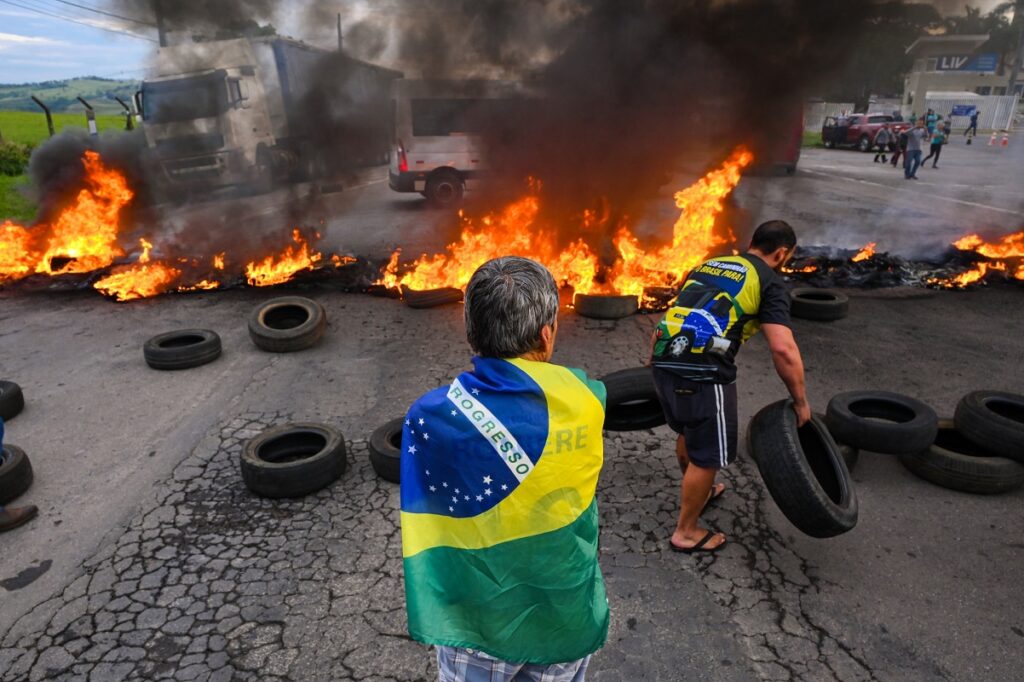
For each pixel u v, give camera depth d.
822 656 2.62
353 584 3.05
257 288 8.12
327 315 7.15
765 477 3.12
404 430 1.47
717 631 2.75
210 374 5.56
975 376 5.45
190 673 2.56
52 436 4.50
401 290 7.74
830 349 6.05
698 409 2.97
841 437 3.96
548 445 1.40
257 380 5.43
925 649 2.65
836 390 5.18
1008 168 21.97
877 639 2.71
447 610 1.46
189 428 4.61
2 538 3.40
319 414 4.83
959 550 3.26
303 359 5.89
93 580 3.09
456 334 6.53
